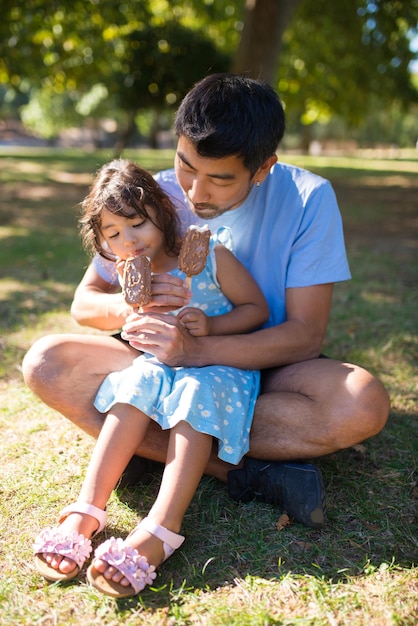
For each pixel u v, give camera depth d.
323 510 1.91
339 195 11.90
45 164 16.02
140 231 2.14
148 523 1.74
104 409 2.01
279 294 2.35
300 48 13.10
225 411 1.94
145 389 1.90
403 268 5.59
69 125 37.16
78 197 10.02
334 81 14.48
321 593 1.65
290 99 14.93
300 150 36.75
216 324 2.18
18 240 6.38
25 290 4.54
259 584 1.69
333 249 2.29
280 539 1.88
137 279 2.03
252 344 2.12
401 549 1.86
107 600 1.63
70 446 2.42
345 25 11.52
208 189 2.01
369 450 2.44
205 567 1.75
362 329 3.84
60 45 11.34
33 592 1.67
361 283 5.00
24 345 3.44
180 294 2.05
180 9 13.34
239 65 8.95
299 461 2.23
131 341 2.05
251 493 2.05
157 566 1.74
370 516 2.02
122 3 10.87
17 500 2.07
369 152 42.91
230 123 1.90
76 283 4.75
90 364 2.08
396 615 1.57
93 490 1.82
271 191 2.35
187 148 1.96
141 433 1.91
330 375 2.02
